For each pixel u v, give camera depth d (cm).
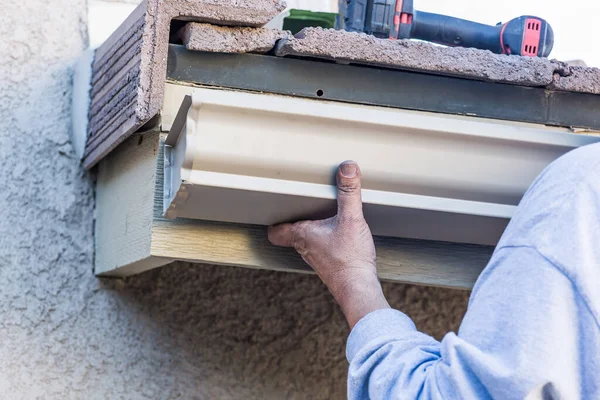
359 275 113
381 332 104
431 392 92
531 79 131
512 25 144
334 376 174
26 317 156
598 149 95
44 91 164
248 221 124
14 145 160
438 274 134
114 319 162
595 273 88
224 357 168
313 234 117
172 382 163
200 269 171
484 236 128
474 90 133
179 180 111
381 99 130
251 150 109
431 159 115
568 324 86
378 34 140
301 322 175
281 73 127
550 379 84
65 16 167
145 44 121
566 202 91
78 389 157
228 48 122
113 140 137
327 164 113
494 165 117
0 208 158
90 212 164
